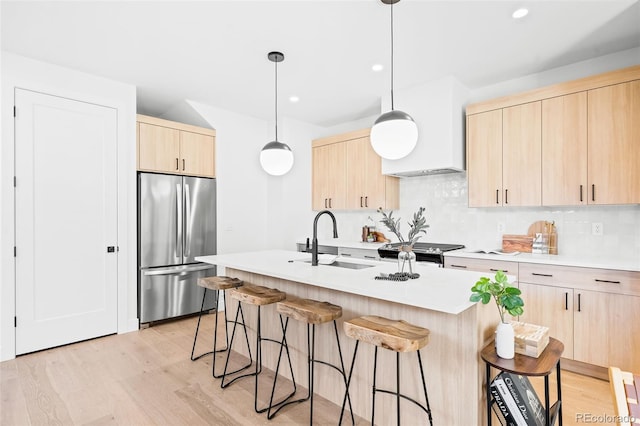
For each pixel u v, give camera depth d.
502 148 3.21
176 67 3.18
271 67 3.18
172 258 3.84
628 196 2.57
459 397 1.67
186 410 2.12
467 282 1.90
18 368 2.66
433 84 3.48
